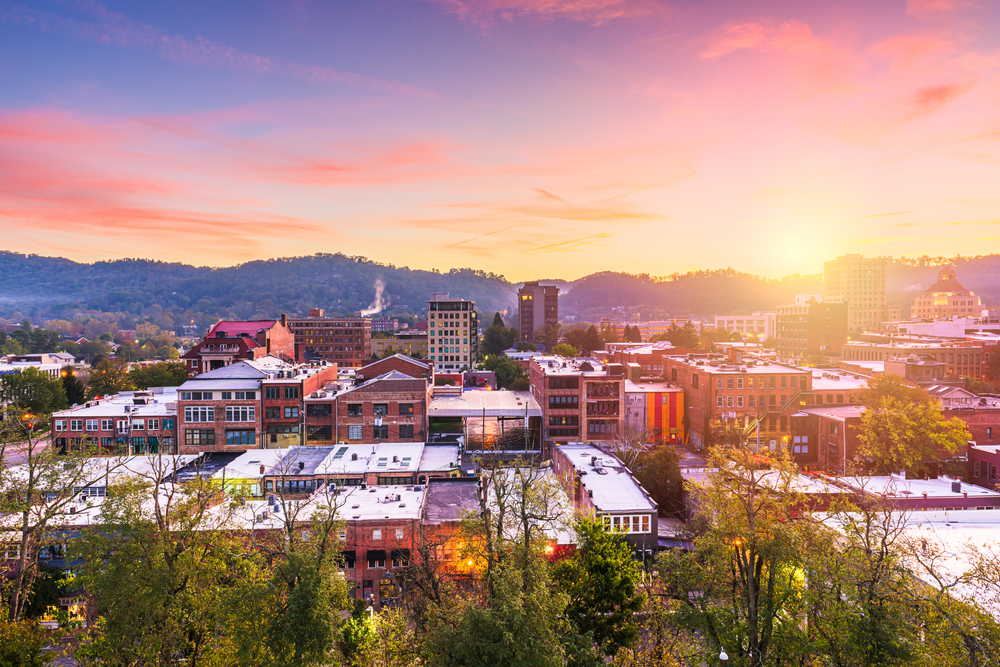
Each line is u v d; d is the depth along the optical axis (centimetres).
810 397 9731
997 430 8312
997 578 3144
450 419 10269
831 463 8606
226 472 6981
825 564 3203
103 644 3053
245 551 3612
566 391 9431
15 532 3928
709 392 9656
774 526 3081
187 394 8712
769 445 9331
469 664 2781
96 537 3172
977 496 5919
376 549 5044
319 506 3678
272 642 2902
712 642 3259
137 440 8731
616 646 3500
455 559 4750
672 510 6731
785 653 3209
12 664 2923
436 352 18925
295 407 8825
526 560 3284
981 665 2650
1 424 4259
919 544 3775
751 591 3148
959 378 12950
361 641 3659
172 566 3120
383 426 8900
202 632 3247
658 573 3797
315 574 2995
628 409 10694
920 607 2973
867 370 14038
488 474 5197
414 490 5934
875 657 2895
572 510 4938
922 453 7369
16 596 3372
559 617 3175
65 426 8725
